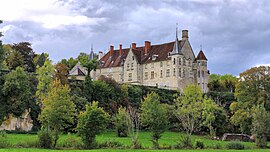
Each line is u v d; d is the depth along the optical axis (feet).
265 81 246.68
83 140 151.23
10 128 227.20
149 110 175.63
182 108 246.68
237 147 169.17
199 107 252.21
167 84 384.68
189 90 257.34
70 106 171.63
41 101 225.56
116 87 302.25
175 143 177.78
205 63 404.57
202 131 270.67
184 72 388.78
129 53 414.62
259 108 191.83
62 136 200.13
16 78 178.81
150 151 139.33
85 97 275.59
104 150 137.80
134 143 157.48
